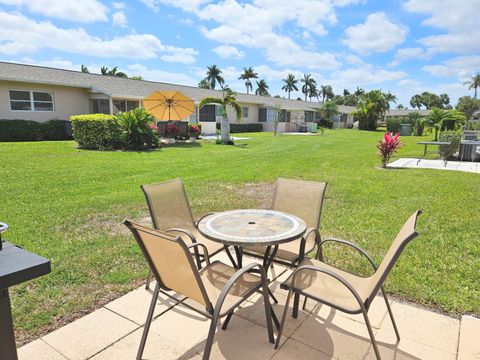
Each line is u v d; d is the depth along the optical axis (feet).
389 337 7.66
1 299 4.51
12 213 16.81
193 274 6.02
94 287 9.87
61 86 57.06
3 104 50.96
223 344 7.34
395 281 10.32
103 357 6.95
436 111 60.29
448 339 7.59
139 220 16.31
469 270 11.13
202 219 9.29
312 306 8.95
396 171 32.09
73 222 15.75
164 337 7.59
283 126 104.12
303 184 11.58
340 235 14.62
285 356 6.97
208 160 37.24
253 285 7.41
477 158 41.01
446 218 16.89
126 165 32.19
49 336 7.61
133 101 65.46
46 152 38.22
